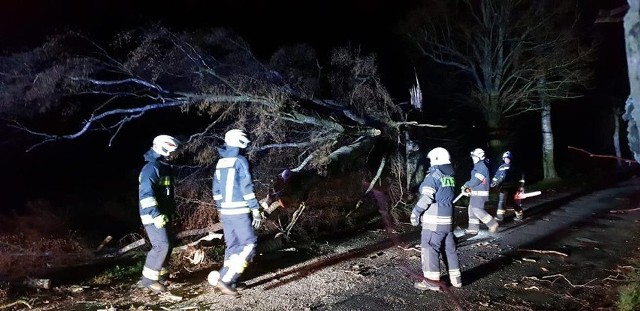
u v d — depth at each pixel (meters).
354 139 10.80
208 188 9.60
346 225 9.88
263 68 10.19
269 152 10.06
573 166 22.56
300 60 10.70
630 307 5.23
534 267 6.93
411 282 6.27
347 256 7.59
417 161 12.10
